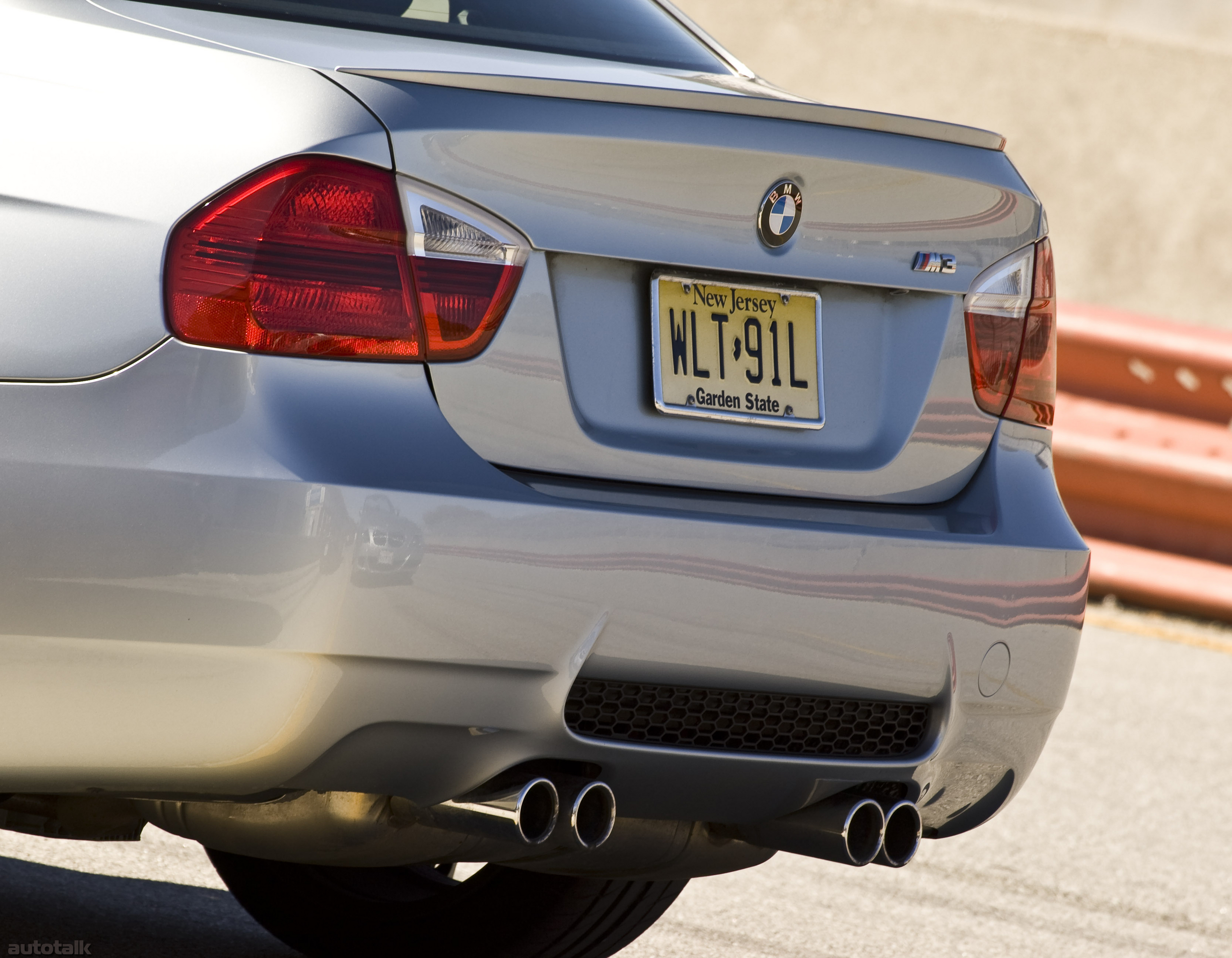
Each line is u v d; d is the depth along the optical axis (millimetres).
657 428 8688
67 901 12656
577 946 11078
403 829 8914
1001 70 74062
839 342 9336
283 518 7582
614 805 8508
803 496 9062
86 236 7941
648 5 12062
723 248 8797
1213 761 20750
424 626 7797
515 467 8234
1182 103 73125
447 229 8086
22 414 7738
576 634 8125
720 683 8531
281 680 7684
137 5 8984
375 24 9688
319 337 7840
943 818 9930
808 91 73875
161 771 7953
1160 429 28656
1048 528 9742
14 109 8266
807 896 14641
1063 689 9961
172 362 7730
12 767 8008
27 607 7703
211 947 12117
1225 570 28219
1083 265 67562
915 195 9398
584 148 8359
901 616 8984
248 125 7996
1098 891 15727
